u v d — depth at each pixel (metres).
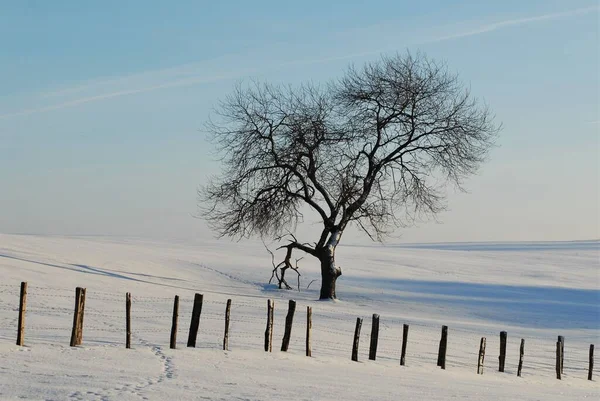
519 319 44.19
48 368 15.30
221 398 13.07
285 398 13.55
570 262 89.44
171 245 92.62
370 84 46.59
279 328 29.38
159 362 17.55
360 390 15.60
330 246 46.25
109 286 39.81
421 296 51.91
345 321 34.56
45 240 64.94
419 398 15.06
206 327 27.59
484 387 19.02
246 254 79.69
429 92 46.47
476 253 101.19
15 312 27.41
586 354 32.16
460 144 46.09
